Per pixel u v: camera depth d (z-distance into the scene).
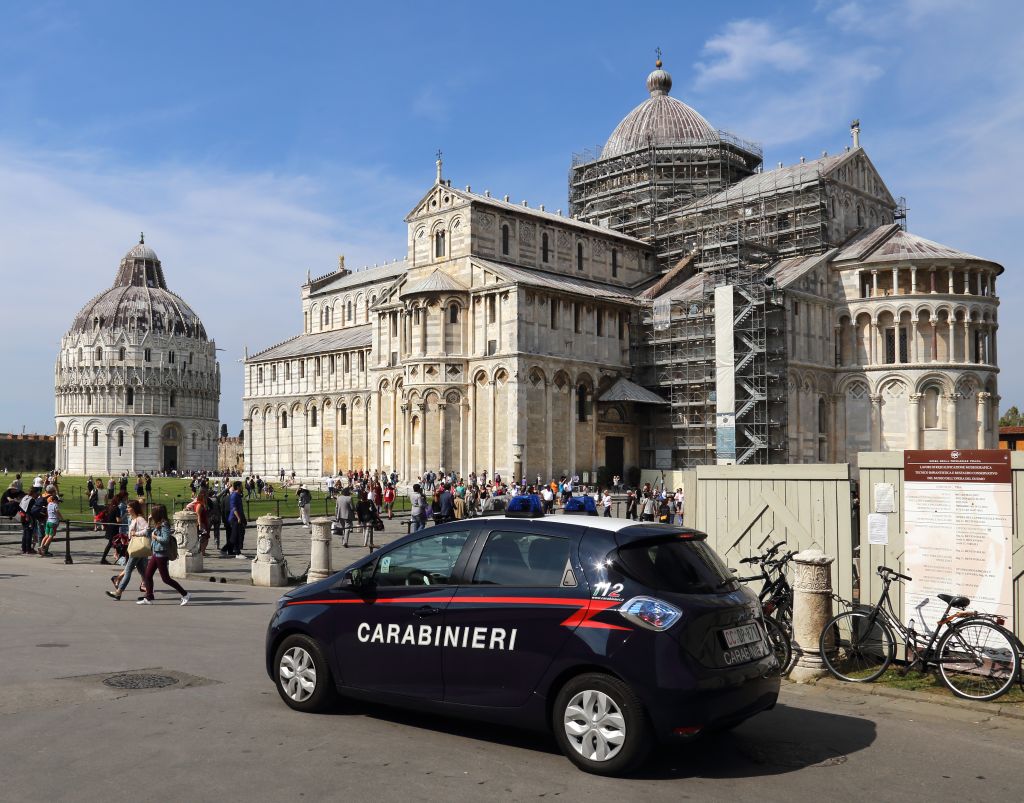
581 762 10.62
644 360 86.56
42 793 9.57
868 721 13.05
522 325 75.62
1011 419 156.00
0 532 48.41
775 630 15.83
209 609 22.69
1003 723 13.00
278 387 119.00
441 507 44.44
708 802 9.71
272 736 11.75
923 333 80.75
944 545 15.26
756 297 78.00
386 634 12.30
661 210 98.75
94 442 195.00
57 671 15.23
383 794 9.69
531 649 11.09
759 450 77.81
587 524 11.62
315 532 27.53
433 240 83.69
